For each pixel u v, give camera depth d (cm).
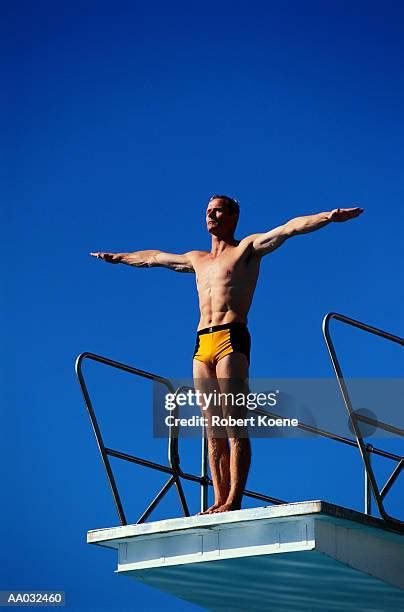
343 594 1573
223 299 1539
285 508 1384
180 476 1606
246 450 1493
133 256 1652
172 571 1532
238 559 1450
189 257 1614
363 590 1536
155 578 1581
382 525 1430
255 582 1567
